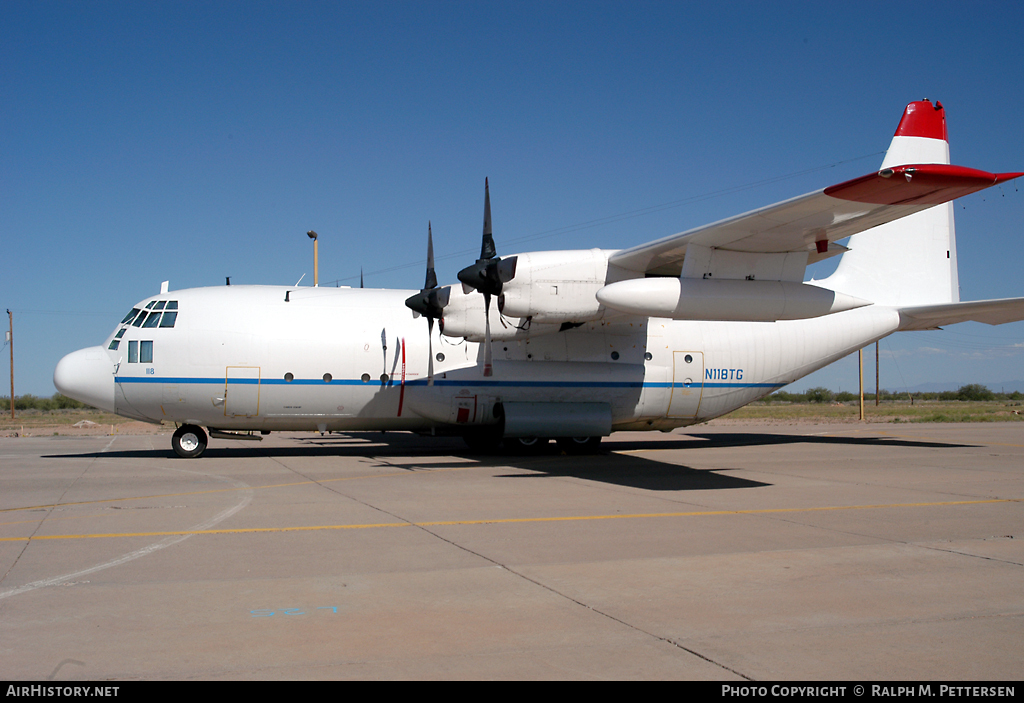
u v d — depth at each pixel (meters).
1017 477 12.88
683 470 13.85
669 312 12.12
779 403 93.88
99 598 5.43
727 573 6.21
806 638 4.62
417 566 6.42
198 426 16.23
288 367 15.52
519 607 5.25
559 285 13.16
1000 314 17.58
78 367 15.14
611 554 6.89
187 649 4.38
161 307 15.58
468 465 14.67
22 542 7.39
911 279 18.78
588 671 4.07
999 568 6.39
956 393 109.56
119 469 13.88
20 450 19.06
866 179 9.52
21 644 4.46
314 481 12.09
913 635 4.68
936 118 17.77
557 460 15.78
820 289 12.74
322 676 3.98
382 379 15.87
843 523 8.48
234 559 6.68
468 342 15.35
